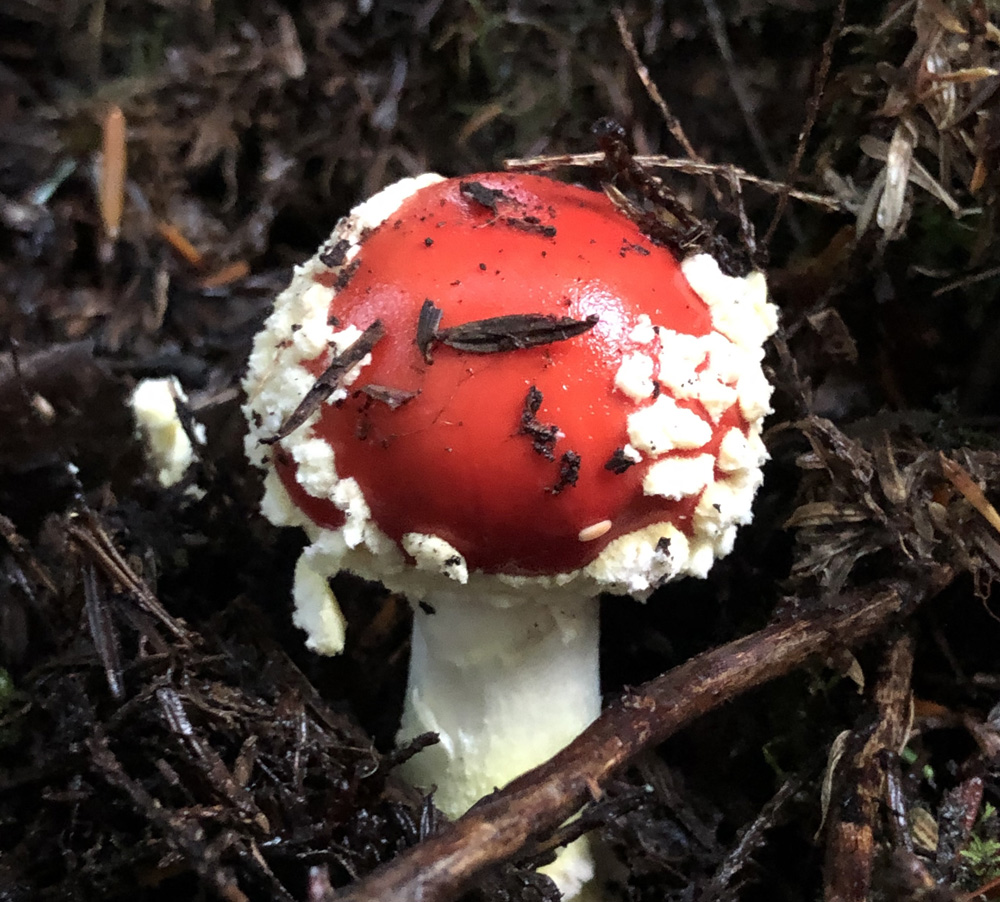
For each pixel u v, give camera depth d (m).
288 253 0.17
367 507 0.08
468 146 0.16
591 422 0.08
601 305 0.08
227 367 0.15
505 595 0.09
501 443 0.08
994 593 0.11
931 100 0.12
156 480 0.13
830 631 0.10
